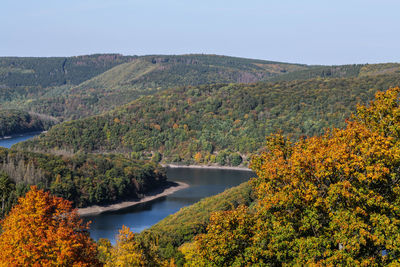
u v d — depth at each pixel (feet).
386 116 128.06
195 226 306.96
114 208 546.67
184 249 225.76
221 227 127.65
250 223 129.80
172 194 643.45
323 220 123.65
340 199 116.26
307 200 116.26
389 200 115.85
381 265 109.19
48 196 148.77
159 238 274.16
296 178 121.49
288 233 119.75
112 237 395.55
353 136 124.26
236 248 125.70
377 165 110.52
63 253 125.70
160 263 180.65
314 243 113.29
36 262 123.44
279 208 126.41
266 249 124.26
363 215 113.09
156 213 519.60
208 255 128.77
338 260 109.19
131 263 162.09
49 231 132.16
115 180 578.25
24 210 140.46
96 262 140.46
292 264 118.52
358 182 114.93
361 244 111.55
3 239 135.85
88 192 540.52
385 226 106.11
